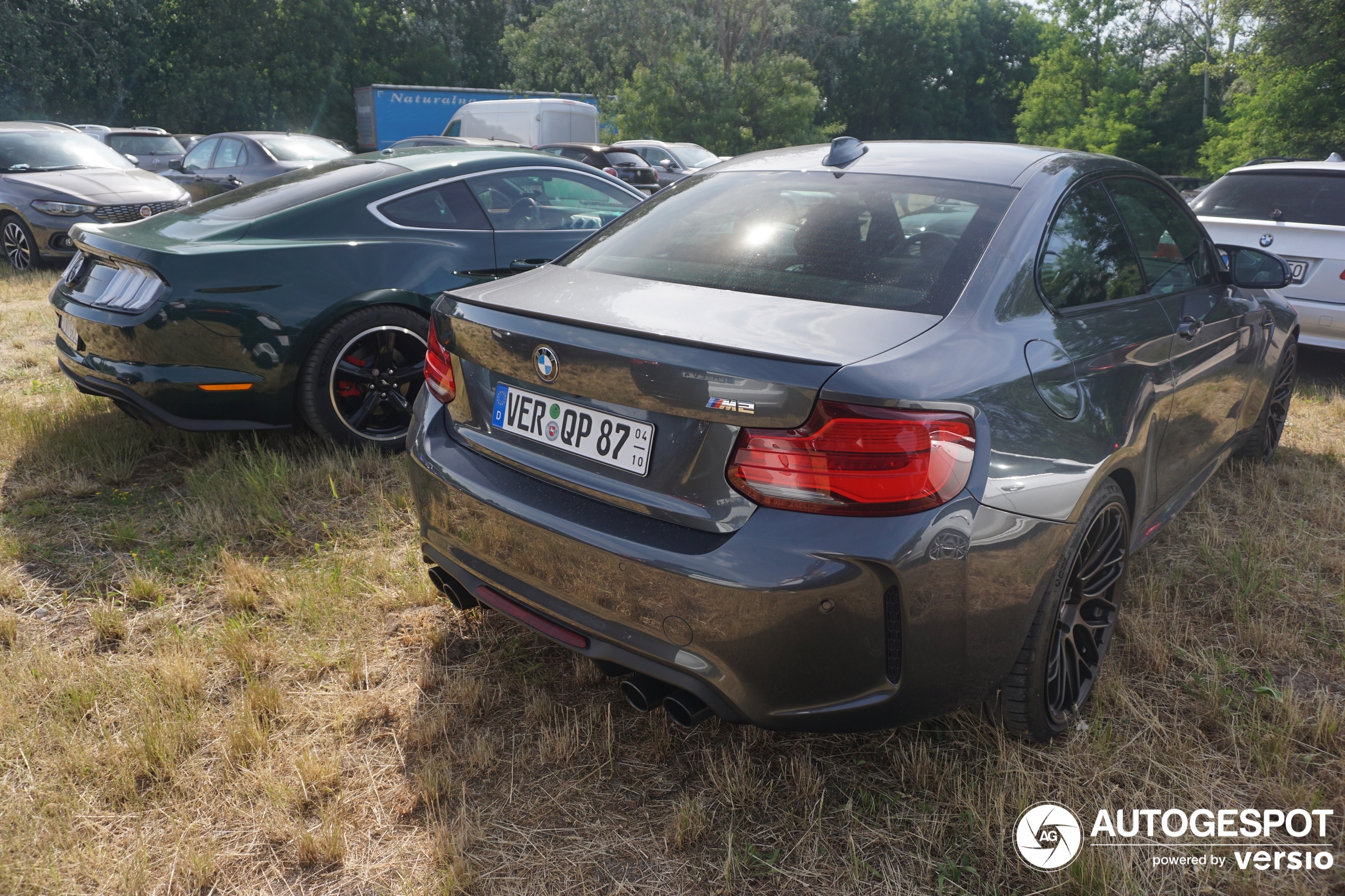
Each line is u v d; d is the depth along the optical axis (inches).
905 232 86.3
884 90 2498.8
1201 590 119.0
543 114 790.5
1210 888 71.9
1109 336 91.0
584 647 77.2
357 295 152.5
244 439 165.2
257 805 80.0
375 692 96.1
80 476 149.1
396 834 77.2
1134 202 109.9
